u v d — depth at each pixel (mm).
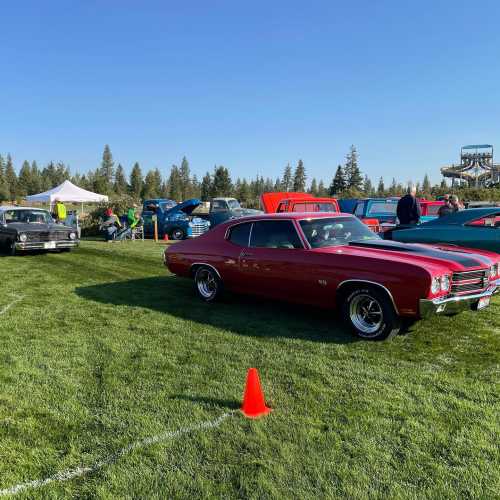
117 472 2777
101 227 19219
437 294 4738
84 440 3141
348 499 2510
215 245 6816
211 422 3359
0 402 3711
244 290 6484
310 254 5609
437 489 2584
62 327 5848
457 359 4582
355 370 4301
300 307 6727
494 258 5590
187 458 2914
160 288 8383
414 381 4043
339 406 3584
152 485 2652
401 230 9125
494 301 6973
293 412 3496
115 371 4340
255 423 3332
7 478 2734
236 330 5613
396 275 4828
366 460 2865
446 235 8438
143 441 3117
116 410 3559
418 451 2957
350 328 5297
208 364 4500
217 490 2600
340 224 6215
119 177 119125
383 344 5031
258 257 6129
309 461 2855
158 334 5504
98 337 5406
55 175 121562
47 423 3375
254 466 2818
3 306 6996
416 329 5543
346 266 5207
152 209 21062
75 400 3740
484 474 2711
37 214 14766
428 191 50781
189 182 115500
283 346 5004
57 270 10680
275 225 6129
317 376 4168
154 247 16094
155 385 4016
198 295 7445
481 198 36656
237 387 3953
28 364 4539
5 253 14070
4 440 3146
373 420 3352
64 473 2779
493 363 4469
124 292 8031
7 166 115062
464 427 3246
